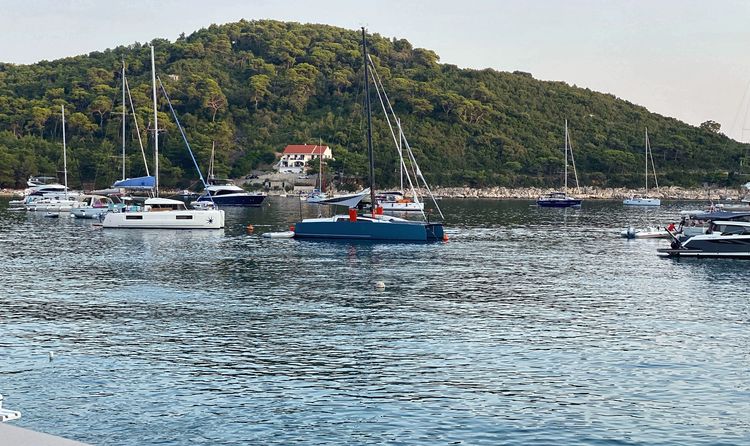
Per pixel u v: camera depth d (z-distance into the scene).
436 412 23.64
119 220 82.88
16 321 35.06
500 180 185.38
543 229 90.31
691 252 61.72
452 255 61.66
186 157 175.75
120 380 26.44
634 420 23.19
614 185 192.38
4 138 176.38
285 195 170.12
